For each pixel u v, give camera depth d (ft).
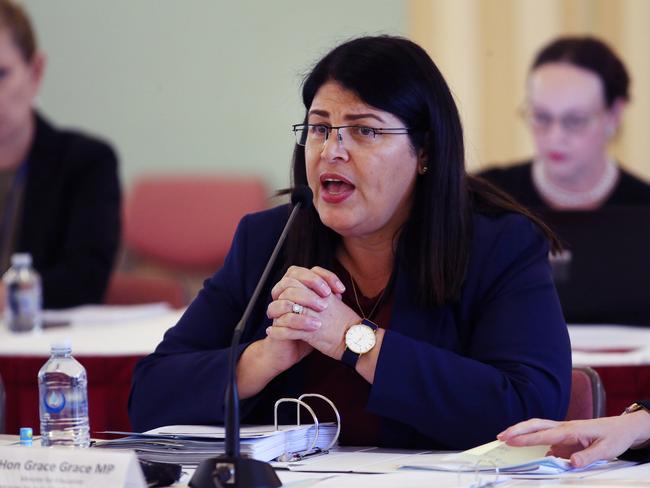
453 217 18.38
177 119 58.18
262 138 57.16
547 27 46.55
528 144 46.93
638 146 45.34
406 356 17.16
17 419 27.07
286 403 18.44
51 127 37.22
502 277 18.44
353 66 17.63
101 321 31.83
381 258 18.97
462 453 15.49
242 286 19.51
